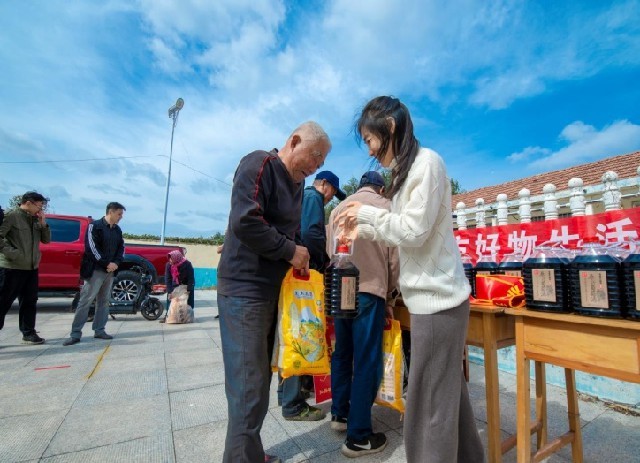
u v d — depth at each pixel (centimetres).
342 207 217
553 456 197
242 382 143
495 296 184
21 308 423
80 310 435
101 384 294
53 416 233
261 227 141
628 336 125
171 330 543
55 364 348
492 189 725
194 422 227
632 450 203
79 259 669
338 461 189
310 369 163
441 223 135
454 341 131
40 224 424
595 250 140
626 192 302
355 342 200
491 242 334
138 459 184
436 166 130
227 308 150
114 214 448
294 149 160
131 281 664
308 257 158
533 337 152
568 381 187
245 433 139
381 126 140
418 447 132
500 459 161
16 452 188
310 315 168
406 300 141
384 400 205
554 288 146
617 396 262
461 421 146
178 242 1723
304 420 236
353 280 194
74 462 180
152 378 311
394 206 148
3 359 364
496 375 163
